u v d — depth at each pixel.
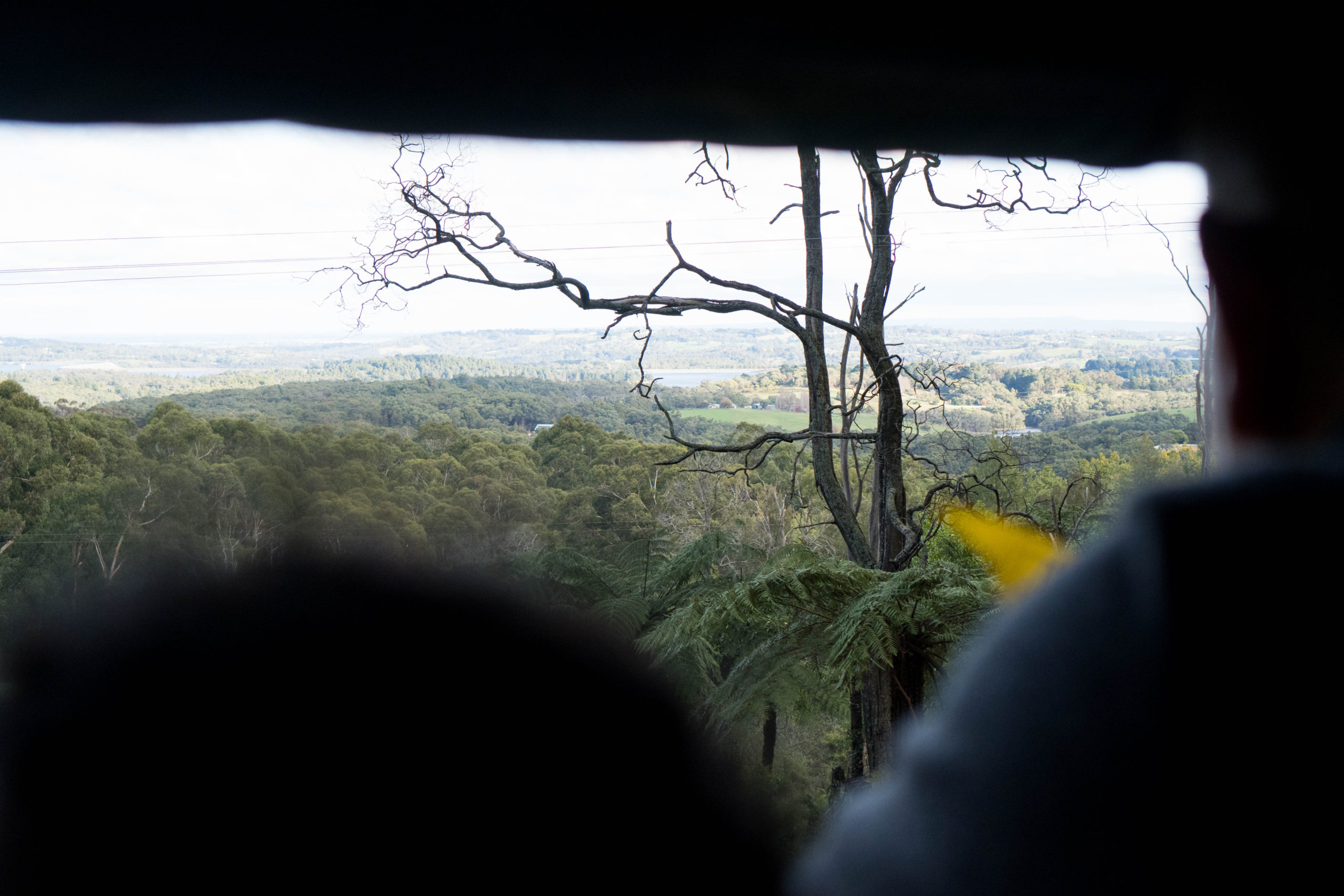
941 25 0.78
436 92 0.89
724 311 9.24
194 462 24.62
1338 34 0.55
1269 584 0.53
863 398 9.86
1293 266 0.59
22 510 23.61
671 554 10.57
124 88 0.82
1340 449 0.56
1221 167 0.64
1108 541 0.62
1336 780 0.52
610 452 26.20
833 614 6.14
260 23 0.83
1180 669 0.54
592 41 0.85
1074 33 0.69
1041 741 0.58
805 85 0.86
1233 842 0.53
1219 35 0.61
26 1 0.78
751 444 9.80
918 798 0.61
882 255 9.23
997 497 8.81
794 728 7.38
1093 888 0.55
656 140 0.94
